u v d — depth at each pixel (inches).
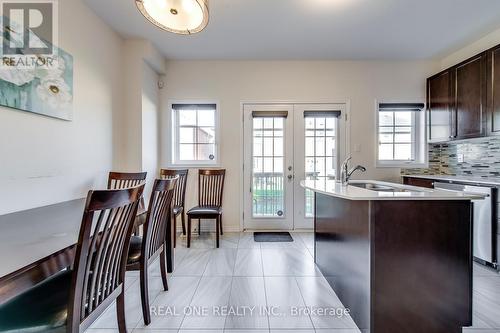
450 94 132.4
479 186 103.7
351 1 97.7
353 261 69.0
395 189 85.5
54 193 86.4
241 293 83.0
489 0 96.9
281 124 155.7
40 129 80.8
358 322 66.0
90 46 104.6
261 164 156.5
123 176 109.2
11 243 43.1
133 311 73.7
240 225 154.9
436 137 143.1
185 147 157.5
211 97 153.4
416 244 59.7
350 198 59.2
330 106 154.4
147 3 62.4
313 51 141.9
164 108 152.9
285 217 155.7
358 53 144.6
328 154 156.4
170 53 143.8
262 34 122.6
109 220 46.5
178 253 117.9
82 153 100.7
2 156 68.7
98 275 47.2
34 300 45.0
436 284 59.8
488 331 65.0
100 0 98.4
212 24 113.4
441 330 59.8
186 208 153.8
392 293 59.5
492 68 108.7
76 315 40.9
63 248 41.6
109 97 118.3
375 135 154.6
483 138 120.2
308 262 107.8
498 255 97.7
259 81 153.8
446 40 129.3
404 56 148.8
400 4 99.4
